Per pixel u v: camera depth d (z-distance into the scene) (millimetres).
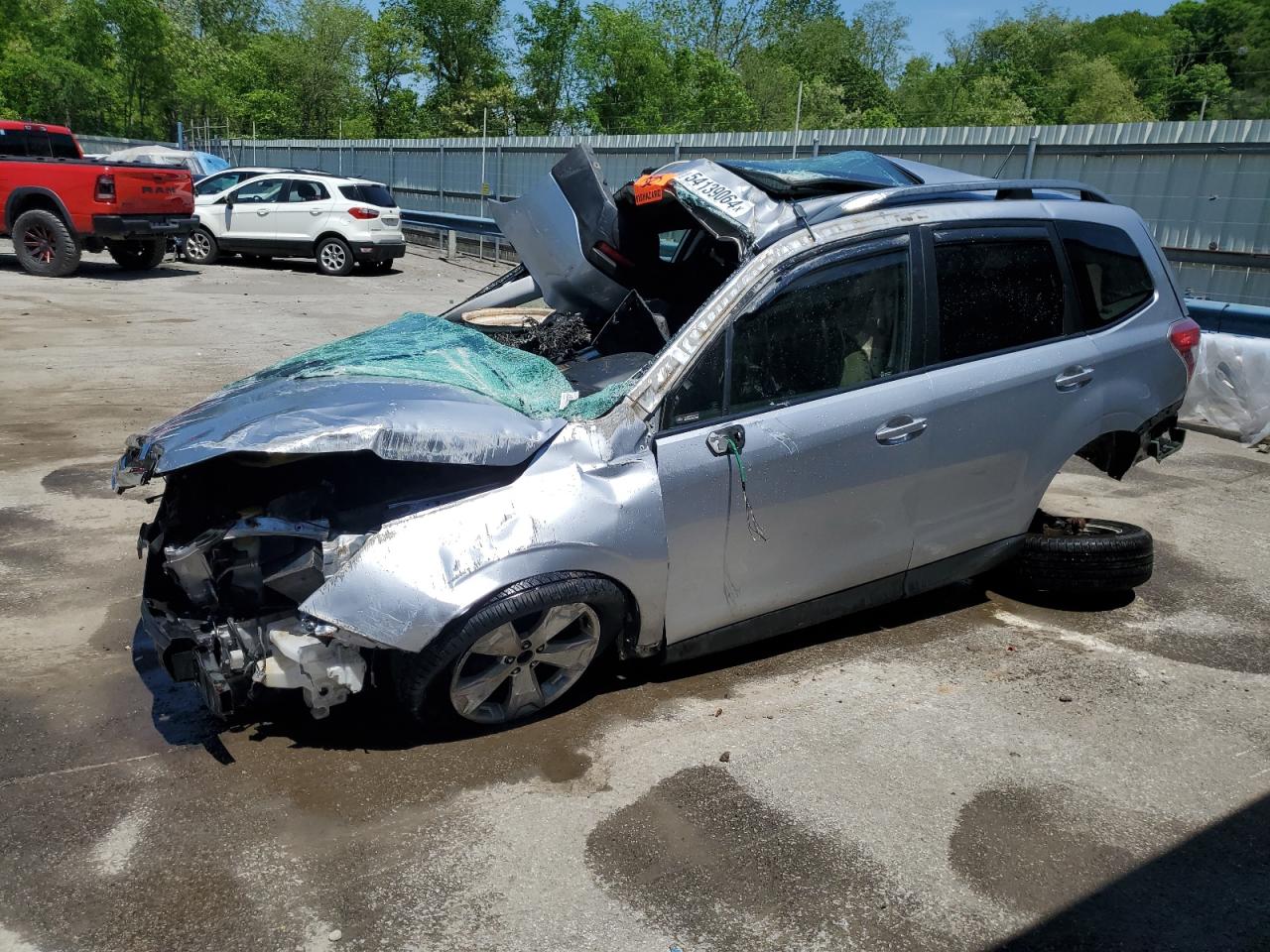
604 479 3346
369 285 17250
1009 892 2811
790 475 3613
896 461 3834
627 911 2678
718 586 3635
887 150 14148
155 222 15758
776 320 3627
